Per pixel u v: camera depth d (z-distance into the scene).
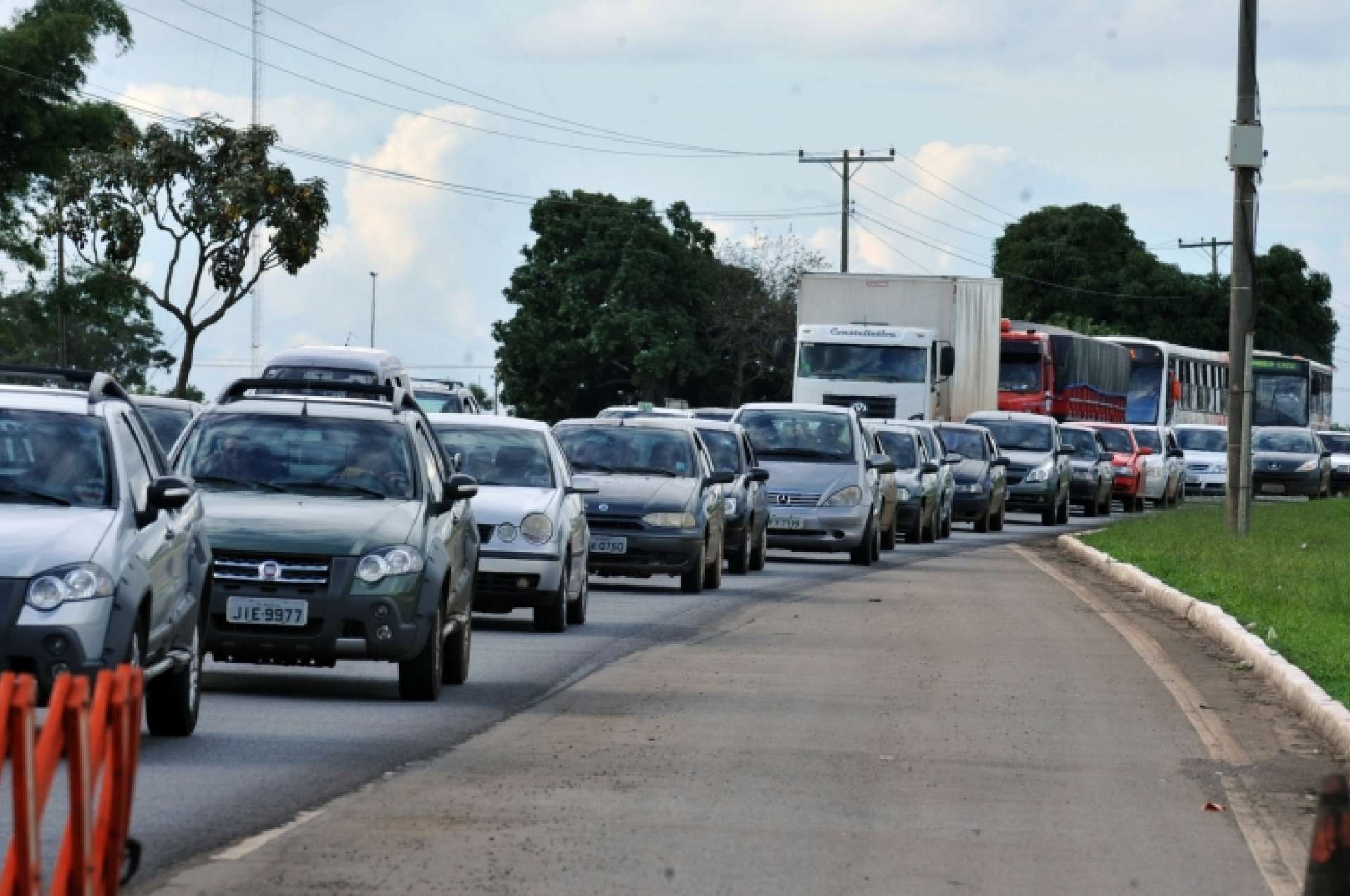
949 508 111.19
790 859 24.53
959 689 42.16
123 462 32.44
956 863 24.64
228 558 37.72
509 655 47.62
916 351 125.06
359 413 42.31
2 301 186.00
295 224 127.81
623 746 33.44
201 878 22.56
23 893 15.40
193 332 129.62
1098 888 23.50
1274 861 25.36
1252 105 95.75
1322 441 197.88
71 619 29.38
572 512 54.69
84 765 16.34
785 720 36.97
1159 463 155.50
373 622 37.72
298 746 32.56
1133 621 60.53
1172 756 33.75
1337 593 63.16
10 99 148.38
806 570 81.56
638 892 22.56
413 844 24.81
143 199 128.88
